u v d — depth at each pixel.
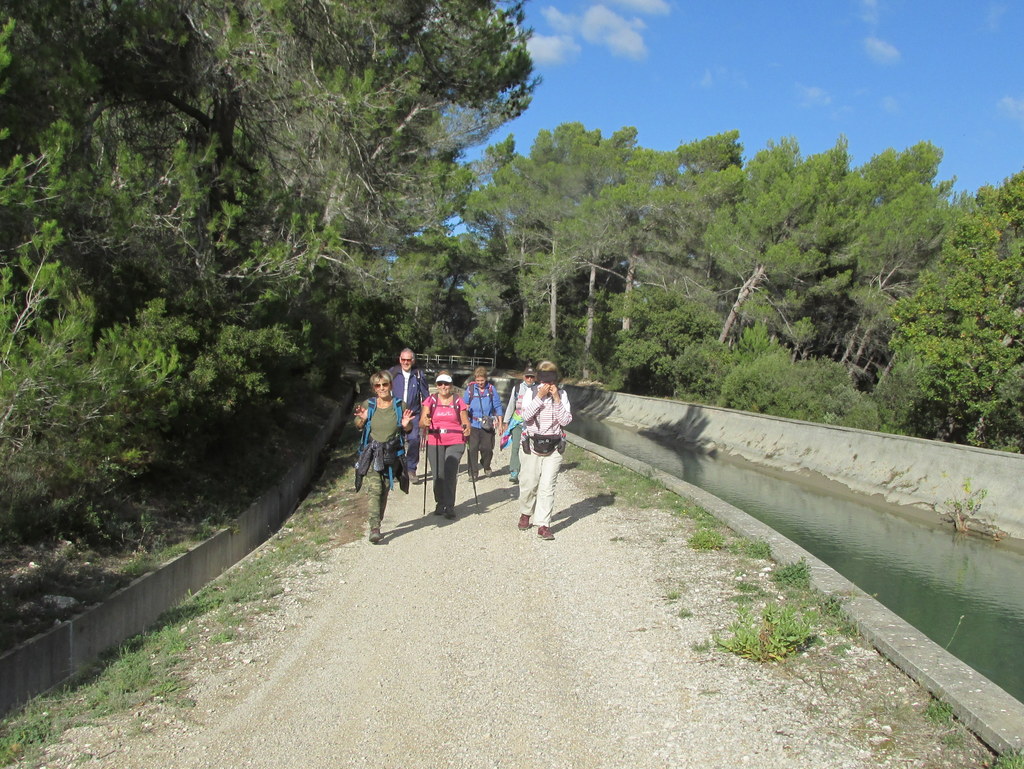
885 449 17.55
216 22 11.34
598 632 5.82
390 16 12.91
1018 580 11.12
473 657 5.43
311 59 12.47
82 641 5.70
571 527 9.14
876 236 30.80
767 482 19.73
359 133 12.80
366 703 4.77
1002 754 3.78
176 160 9.94
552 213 43.75
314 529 9.73
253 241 11.48
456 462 9.73
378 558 8.04
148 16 10.03
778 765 3.88
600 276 55.28
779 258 30.50
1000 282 16.02
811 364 25.58
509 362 63.06
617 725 4.39
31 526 6.96
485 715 4.57
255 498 11.17
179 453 9.86
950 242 17.20
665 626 5.87
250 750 4.23
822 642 5.42
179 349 9.65
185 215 9.72
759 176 34.78
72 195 7.94
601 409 37.88
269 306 11.87
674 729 4.30
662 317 34.16
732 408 26.94
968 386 15.95
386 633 5.94
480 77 14.39
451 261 51.41
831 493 18.14
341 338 25.27
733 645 5.27
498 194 47.31
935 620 9.30
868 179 35.66
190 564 7.87
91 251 8.90
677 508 9.87
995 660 7.96
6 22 8.04
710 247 34.06
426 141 16.67
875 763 3.86
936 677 4.55
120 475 8.56
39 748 4.28
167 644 5.88
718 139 41.97
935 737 4.09
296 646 5.75
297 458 14.60
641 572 7.25
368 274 17.53
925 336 16.78
